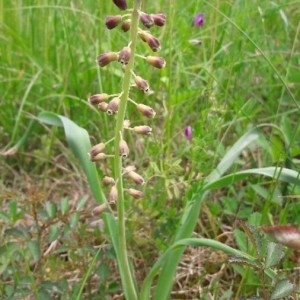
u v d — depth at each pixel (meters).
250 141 0.25
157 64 0.18
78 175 0.31
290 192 0.26
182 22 0.32
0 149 0.32
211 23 0.34
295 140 0.29
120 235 0.20
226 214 0.28
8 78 0.34
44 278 0.23
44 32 0.35
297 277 0.24
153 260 0.25
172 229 0.25
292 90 0.33
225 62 0.31
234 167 0.28
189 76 0.35
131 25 0.17
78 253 0.24
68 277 0.24
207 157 0.25
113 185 0.19
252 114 0.30
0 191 0.28
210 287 0.24
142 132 0.19
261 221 0.24
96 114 0.33
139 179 0.19
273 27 0.37
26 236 0.22
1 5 0.34
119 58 0.17
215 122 0.25
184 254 0.26
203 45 0.32
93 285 0.25
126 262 0.21
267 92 0.34
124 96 0.18
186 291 0.25
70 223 0.22
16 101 0.34
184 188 0.28
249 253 0.23
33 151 0.33
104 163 0.27
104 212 0.22
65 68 0.34
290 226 0.16
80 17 0.35
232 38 0.34
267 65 0.33
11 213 0.23
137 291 0.23
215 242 0.20
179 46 0.32
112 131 0.31
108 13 0.33
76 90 0.33
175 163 0.25
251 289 0.24
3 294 0.23
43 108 0.34
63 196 0.30
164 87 0.32
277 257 0.18
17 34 0.35
